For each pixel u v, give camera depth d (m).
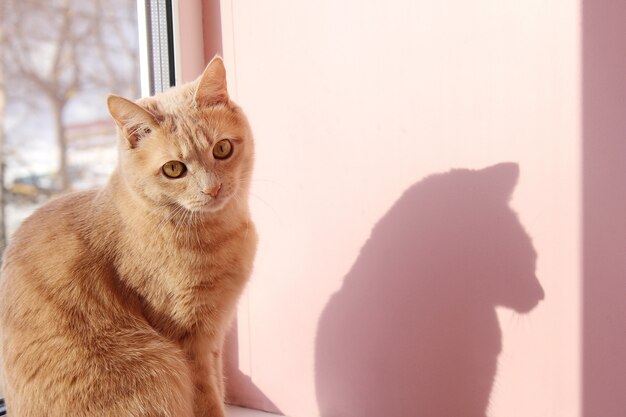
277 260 0.66
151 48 0.68
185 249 0.53
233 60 0.67
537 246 0.54
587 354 0.53
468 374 0.58
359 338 0.62
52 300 0.51
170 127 0.52
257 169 0.66
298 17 0.62
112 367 0.50
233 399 0.70
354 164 0.61
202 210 0.53
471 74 0.55
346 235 0.62
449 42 0.56
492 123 0.55
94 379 0.50
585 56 0.51
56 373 0.50
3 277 0.54
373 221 0.60
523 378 0.55
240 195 0.56
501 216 0.55
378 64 0.59
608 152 0.51
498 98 0.54
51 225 0.54
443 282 0.58
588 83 0.51
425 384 0.60
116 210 0.54
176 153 0.52
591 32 0.51
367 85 0.59
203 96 0.54
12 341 0.51
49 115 0.77
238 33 0.66
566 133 0.52
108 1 0.74
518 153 0.54
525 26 0.53
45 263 0.52
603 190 0.51
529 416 0.56
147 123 0.52
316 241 0.64
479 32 0.55
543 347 0.54
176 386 0.52
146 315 0.53
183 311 0.53
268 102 0.65
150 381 0.51
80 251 0.53
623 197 0.51
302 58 0.62
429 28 0.56
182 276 0.53
